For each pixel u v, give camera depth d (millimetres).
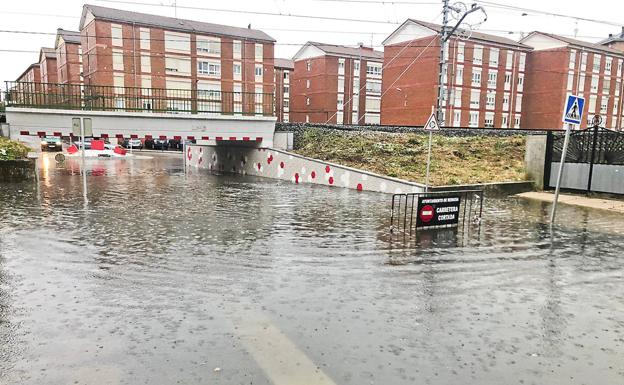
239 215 11664
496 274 6781
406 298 5742
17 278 6359
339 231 9688
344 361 4121
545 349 4430
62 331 4664
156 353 4219
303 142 24625
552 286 6277
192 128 22906
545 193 15242
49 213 11609
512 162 19641
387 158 19828
